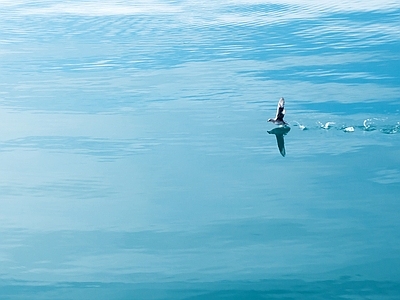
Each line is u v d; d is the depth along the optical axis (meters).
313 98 15.71
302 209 10.65
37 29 23.94
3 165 12.54
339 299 8.32
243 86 16.89
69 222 10.42
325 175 11.81
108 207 10.88
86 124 14.55
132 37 22.47
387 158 12.40
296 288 8.58
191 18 25.22
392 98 15.41
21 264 9.29
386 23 22.97
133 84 17.31
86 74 18.38
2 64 19.53
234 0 28.56
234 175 11.93
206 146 13.20
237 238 9.84
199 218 10.45
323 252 9.41
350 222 10.21
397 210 10.52
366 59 18.80
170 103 15.80
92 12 26.73
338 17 24.41
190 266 9.15
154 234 10.01
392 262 9.11
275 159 12.55
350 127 13.87
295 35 22.12
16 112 15.41
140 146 13.30
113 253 9.52
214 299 8.41
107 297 8.48
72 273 9.05
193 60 19.56
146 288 8.66
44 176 12.05
